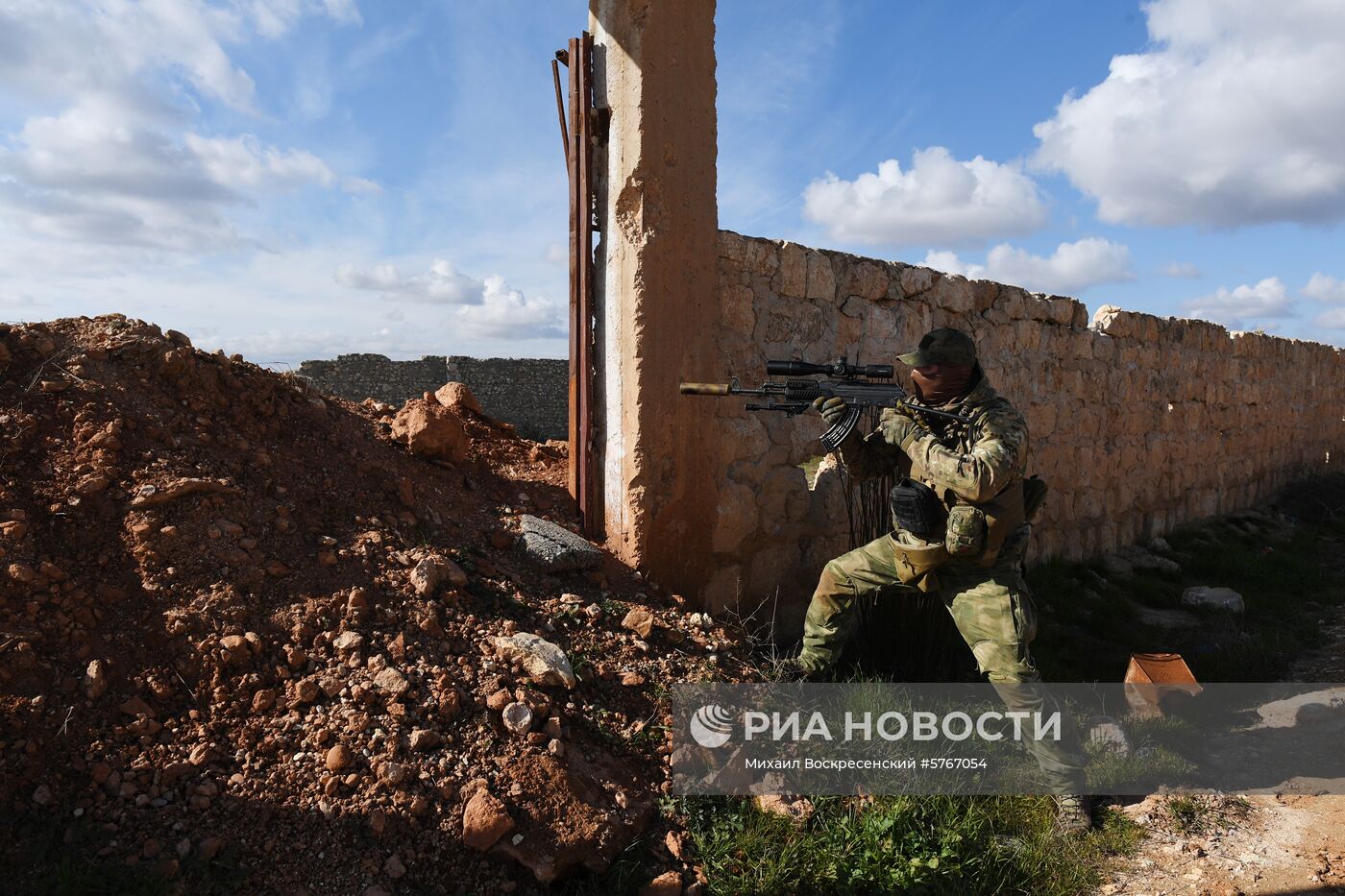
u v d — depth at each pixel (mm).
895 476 4047
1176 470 9719
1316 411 14297
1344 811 3232
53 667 2484
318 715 2635
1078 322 7875
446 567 3371
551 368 21766
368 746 2566
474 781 2562
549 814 2543
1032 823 3109
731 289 4648
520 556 3881
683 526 4363
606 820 2605
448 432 4391
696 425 4395
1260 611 6836
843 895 2639
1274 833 3121
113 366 3463
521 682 2957
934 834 2963
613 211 4211
